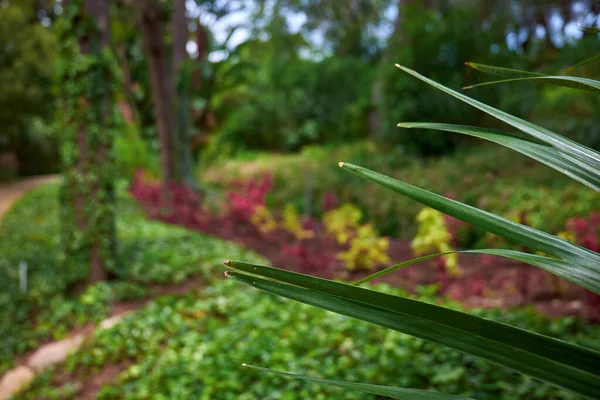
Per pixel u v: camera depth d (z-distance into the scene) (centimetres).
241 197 992
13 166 2564
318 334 463
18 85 2245
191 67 1291
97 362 468
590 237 437
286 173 1411
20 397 439
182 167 1302
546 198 753
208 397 374
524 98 1127
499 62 1184
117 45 1402
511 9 1683
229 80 1512
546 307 493
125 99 1617
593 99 930
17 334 555
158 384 407
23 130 2673
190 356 444
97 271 633
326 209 889
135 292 618
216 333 486
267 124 2120
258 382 391
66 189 635
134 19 1240
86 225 631
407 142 1248
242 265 70
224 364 417
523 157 1014
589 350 57
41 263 782
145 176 1536
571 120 1001
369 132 1830
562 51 1037
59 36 626
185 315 554
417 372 378
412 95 1220
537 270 592
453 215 68
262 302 563
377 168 1188
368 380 374
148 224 1074
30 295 643
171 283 676
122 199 1439
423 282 612
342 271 689
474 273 620
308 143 2150
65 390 433
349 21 2536
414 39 1212
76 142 628
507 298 530
